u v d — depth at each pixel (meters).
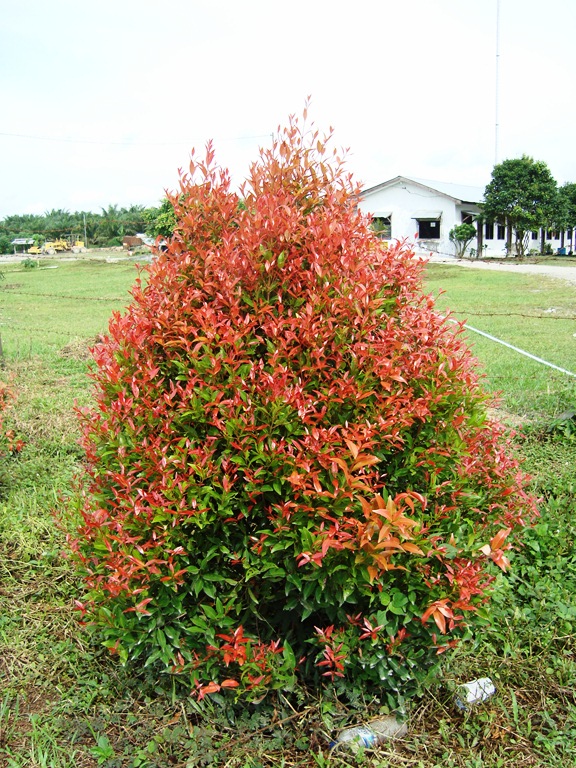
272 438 2.58
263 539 2.55
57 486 5.09
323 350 2.66
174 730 2.73
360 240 2.99
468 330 11.44
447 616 2.46
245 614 2.78
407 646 2.68
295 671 2.92
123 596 2.61
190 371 2.66
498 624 3.38
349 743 2.68
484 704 2.96
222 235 2.93
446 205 33.94
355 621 2.65
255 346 2.76
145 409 2.73
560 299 16.25
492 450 3.18
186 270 2.87
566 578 3.81
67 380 8.25
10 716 2.95
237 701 2.75
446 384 2.81
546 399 6.62
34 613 3.65
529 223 33.28
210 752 2.64
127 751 2.71
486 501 3.16
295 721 2.79
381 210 34.75
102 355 2.98
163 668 2.94
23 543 4.27
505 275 23.56
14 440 5.54
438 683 2.96
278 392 2.54
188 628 2.65
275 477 2.57
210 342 2.67
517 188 32.94
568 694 3.01
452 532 2.82
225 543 2.68
